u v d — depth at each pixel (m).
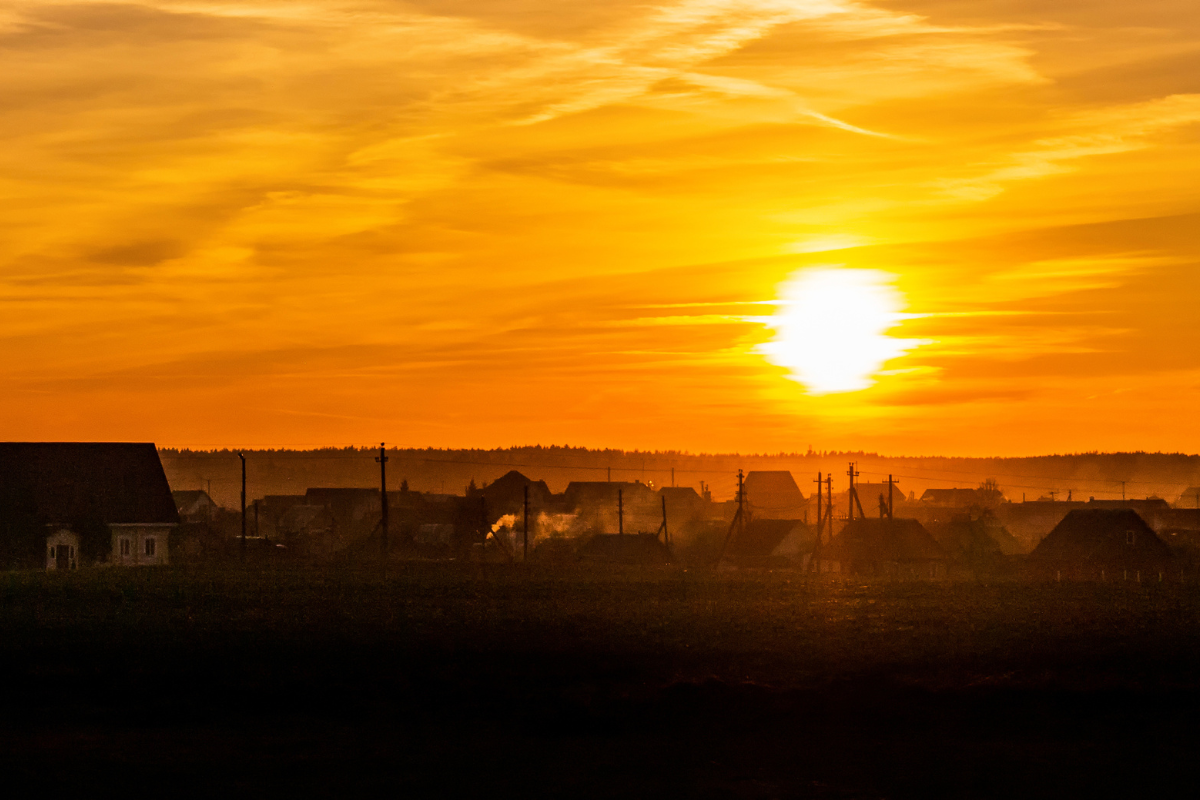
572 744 66.81
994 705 77.50
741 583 184.88
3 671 88.56
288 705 76.88
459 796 56.59
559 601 150.62
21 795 56.16
